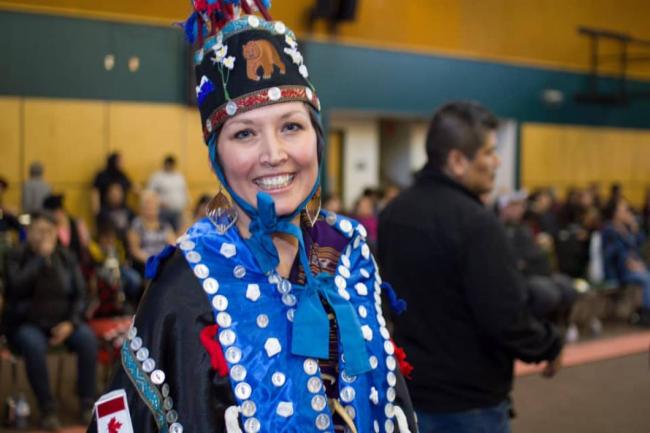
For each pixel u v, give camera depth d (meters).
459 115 2.53
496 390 2.42
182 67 10.95
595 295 8.88
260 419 1.28
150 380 1.29
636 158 17.53
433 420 2.40
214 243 1.37
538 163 15.49
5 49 9.66
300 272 1.44
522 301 2.34
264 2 1.46
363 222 8.55
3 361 6.51
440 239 2.39
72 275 5.27
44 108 9.96
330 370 1.40
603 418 5.59
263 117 1.35
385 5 12.88
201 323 1.31
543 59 15.35
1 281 5.42
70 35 10.08
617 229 9.27
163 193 10.03
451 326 2.40
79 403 5.55
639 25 17.11
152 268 1.37
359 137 14.32
